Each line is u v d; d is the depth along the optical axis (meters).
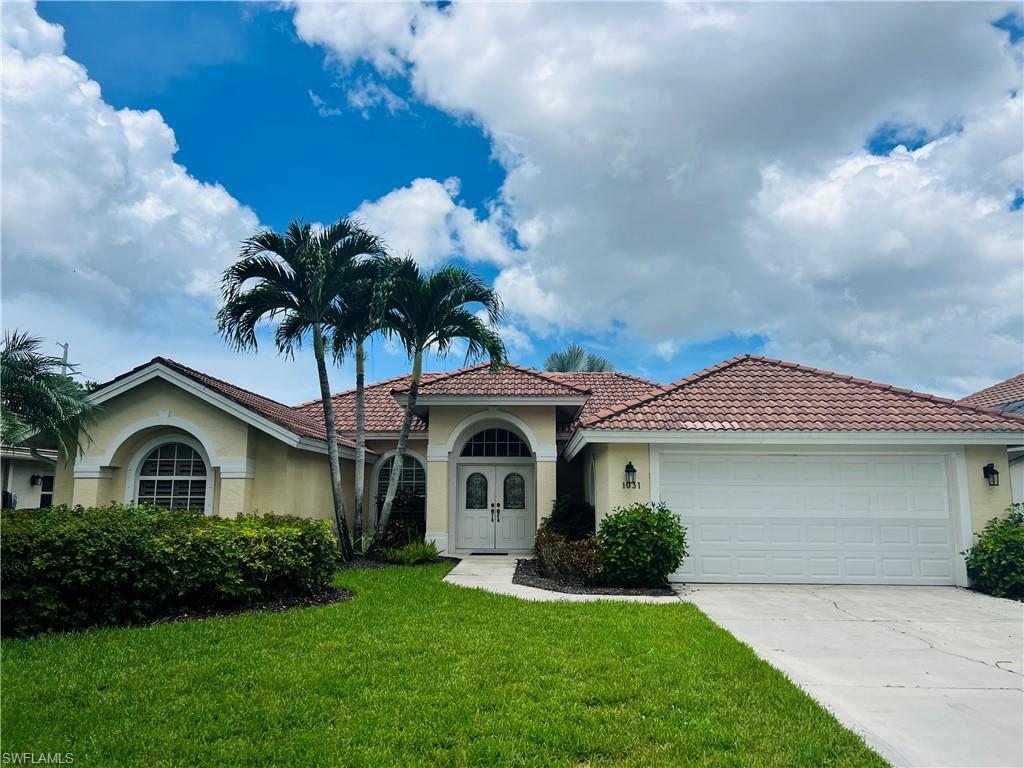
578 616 8.41
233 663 6.19
